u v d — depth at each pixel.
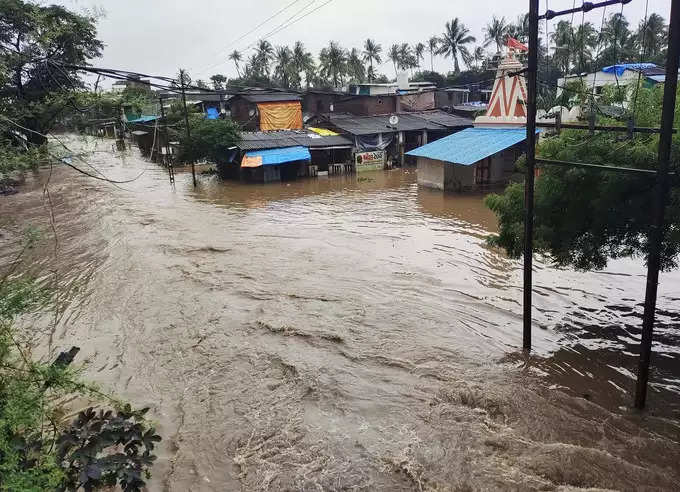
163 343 10.23
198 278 14.03
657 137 7.95
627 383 8.06
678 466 6.26
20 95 10.79
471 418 7.38
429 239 17.27
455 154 25.27
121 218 22.27
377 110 45.06
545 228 9.09
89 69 10.84
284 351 9.62
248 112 44.88
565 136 9.38
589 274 12.93
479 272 13.56
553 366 8.69
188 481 6.35
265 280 13.69
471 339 9.81
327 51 64.19
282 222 20.97
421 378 8.52
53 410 6.04
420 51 73.81
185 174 37.97
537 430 7.03
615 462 6.34
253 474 6.43
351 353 9.45
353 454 6.70
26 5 15.34
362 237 17.94
